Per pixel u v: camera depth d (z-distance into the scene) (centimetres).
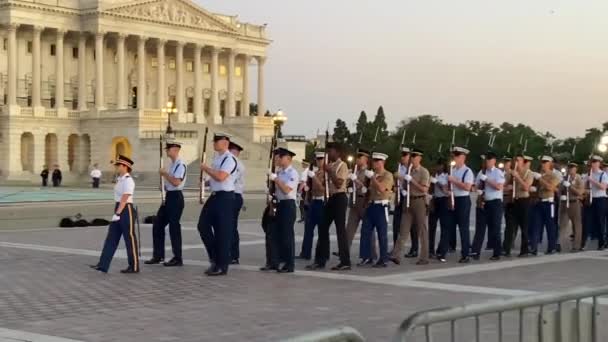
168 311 1498
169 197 2158
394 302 1603
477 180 2467
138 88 11950
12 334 1282
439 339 757
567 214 2856
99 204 4009
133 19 11706
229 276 1978
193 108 13138
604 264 2323
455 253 2647
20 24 10919
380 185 2202
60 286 1797
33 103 11088
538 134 11756
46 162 11375
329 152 2141
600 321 972
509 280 1942
